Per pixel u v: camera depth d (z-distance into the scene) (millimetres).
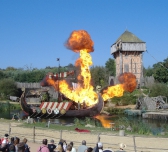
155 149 19562
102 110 56062
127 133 26641
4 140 15094
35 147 18906
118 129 29734
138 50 90812
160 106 60812
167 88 67625
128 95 71312
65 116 49875
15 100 76812
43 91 73688
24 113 54906
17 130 27500
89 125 33719
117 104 68125
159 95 65750
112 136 24516
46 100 70188
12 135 24703
